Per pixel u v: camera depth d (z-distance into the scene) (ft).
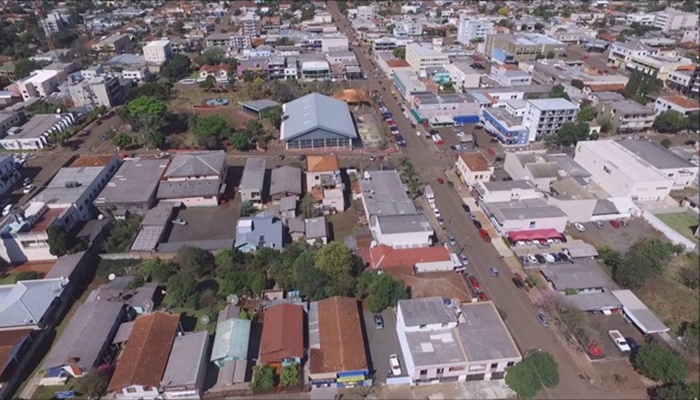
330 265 182.80
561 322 171.73
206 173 255.09
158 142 309.83
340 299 172.65
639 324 164.25
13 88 405.80
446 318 156.97
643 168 243.19
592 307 174.60
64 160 301.63
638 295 179.42
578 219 232.94
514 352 148.77
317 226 218.59
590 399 143.23
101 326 162.61
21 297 171.42
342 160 298.15
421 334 155.12
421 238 205.77
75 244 204.54
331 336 157.07
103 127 352.08
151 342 153.89
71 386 148.66
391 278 177.06
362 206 243.19
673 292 169.37
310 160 266.77
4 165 264.11
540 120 315.17
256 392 146.20
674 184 242.78
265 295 181.98
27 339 161.48
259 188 243.19
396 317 173.17
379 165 291.17
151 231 217.97
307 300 180.65
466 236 222.89
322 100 352.69
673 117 287.69
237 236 212.02
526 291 189.06
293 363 151.23
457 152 308.60
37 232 201.98
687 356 140.97
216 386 148.66
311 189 258.16
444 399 145.69
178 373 144.87
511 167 273.33
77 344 154.61
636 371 152.35
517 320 174.70
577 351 161.27
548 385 142.10
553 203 233.35
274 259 196.24
